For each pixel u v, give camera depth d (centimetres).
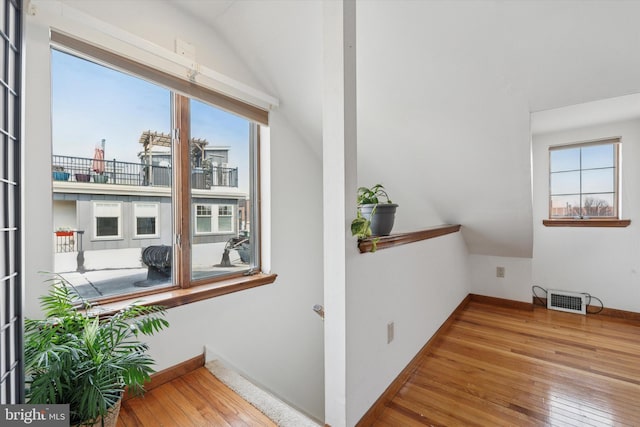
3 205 60
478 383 174
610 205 280
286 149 241
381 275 153
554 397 160
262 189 229
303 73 206
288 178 243
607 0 128
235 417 133
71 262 142
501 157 212
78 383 96
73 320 110
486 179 233
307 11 169
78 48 130
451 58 172
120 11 146
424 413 148
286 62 203
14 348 63
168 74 162
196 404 142
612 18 133
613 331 248
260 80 221
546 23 143
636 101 206
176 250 180
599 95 162
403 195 287
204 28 184
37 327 107
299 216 252
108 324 114
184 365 165
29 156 118
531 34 149
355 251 130
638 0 125
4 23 59
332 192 127
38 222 121
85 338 102
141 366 106
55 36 124
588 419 143
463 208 271
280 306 231
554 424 140
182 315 165
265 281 217
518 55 160
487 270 329
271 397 147
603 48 144
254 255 227
